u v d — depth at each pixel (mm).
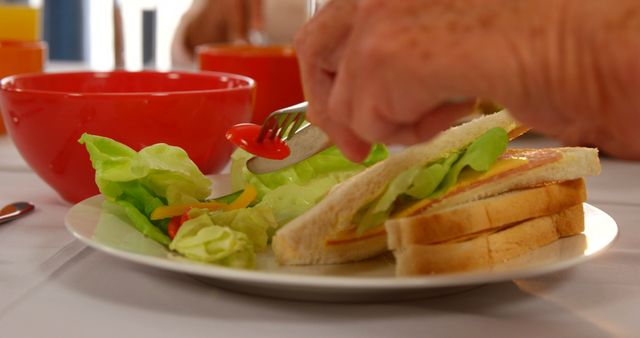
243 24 1509
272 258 634
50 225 713
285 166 675
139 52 1566
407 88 501
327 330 569
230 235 609
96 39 2434
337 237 625
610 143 510
